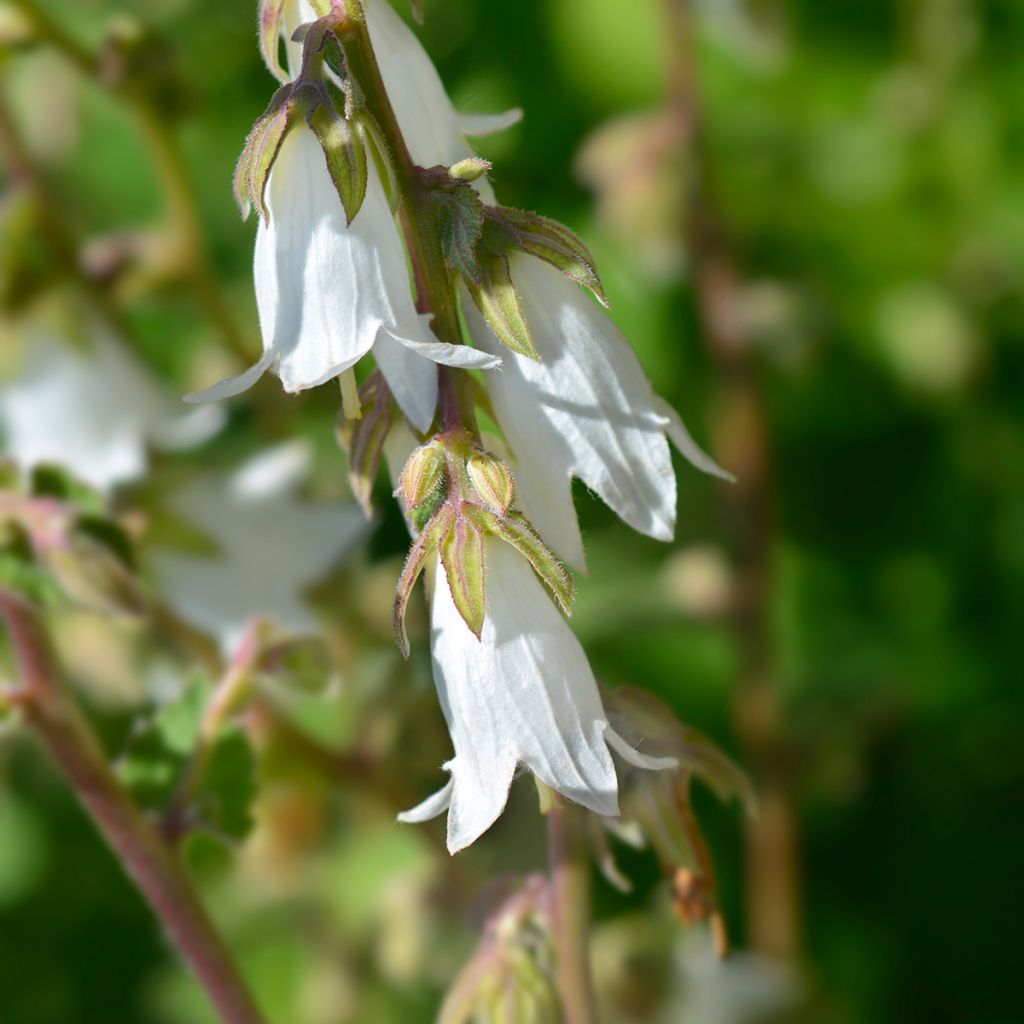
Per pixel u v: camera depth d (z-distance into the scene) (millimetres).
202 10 927
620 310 984
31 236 720
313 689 654
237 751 647
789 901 849
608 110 1005
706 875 576
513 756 544
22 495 641
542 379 552
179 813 646
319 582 737
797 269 1055
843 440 1019
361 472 557
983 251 1040
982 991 909
